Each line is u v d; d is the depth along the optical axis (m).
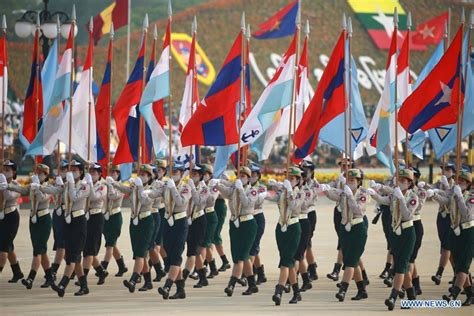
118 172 51.06
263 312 37.88
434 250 62.44
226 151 50.00
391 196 40.25
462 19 44.38
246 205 41.94
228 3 184.38
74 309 38.44
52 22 73.81
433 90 45.31
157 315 36.97
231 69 46.75
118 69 165.88
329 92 48.28
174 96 165.25
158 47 169.12
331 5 189.12
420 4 183.50
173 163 48.22
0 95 56.44
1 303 40.06
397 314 37.62
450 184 50.22
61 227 44.88
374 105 158.75
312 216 47.88
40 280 47.69
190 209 43.16
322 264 54.78
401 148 115.12
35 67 52.22
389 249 48.22
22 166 124.50
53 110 51.25
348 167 46.62
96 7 152.50
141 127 50.31
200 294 43.19
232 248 42.38
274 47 181.75
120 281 47.47
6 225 45.44
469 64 48.84
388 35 183.62
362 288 41.91
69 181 42.81
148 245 43.53
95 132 53.25
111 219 47.81
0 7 154.25
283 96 48.09
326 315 37.19
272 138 53.62
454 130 50.62
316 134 47.81
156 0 179.75
